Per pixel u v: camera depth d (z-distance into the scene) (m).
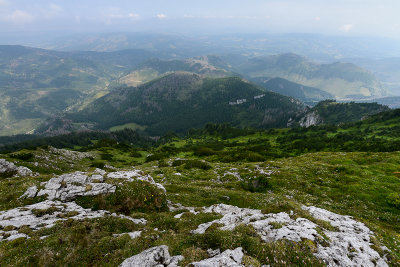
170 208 27.53
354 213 27.89
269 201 32.97
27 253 12.66
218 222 17.28
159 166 81.44
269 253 11.50
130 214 23.12
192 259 11.02
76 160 102.06
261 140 197.88
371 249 13.51
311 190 37.62
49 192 24.73
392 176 38.94
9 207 22.05
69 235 14.40
